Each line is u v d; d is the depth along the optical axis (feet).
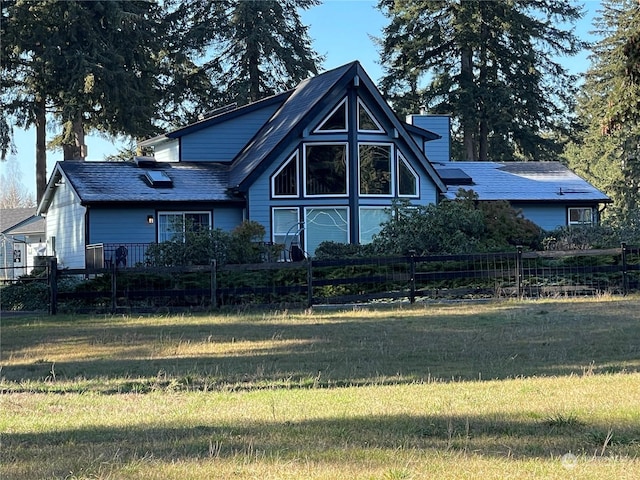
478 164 133.69
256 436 23.40
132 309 68.59
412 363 38.88
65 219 107.96
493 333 49.44
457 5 160.25
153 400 30.01
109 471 19.72
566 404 27.27
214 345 46.93
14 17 131.64
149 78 146.30
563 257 75.77
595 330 49.57
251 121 116.57
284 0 166.61
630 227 103.24
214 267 69.26
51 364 41.39
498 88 158.71
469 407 27.25
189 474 19.27
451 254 74.79
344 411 27.02
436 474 19.03
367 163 102.22
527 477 18.74
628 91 88.63
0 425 25.91
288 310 67.41
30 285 77.05
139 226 97.86
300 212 100.42
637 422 24.45
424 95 163.53
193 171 107.55
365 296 70.69
